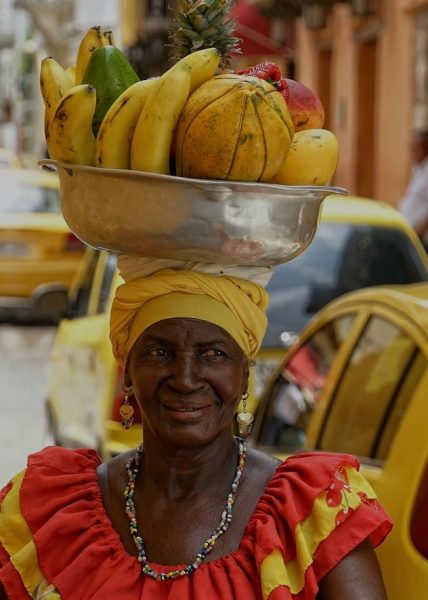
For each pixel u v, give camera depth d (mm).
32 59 61469
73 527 3072
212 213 2801
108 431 6688
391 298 5090
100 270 8461
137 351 3029
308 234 2955
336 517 2941
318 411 5426
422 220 11625
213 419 3010
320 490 2969
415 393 4508
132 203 2826
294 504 2969
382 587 2953
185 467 3045
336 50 24219
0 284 16484
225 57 3143
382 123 20891
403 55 19594
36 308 8906
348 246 8562
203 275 2969
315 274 8406
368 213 8812
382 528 2990
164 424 3002
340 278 8414
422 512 4109
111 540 3045
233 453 3119
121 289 3027
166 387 3002
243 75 2918
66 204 3002
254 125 2771
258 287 3025
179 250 2861
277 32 24781
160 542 3023
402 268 8539
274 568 2887
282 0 23859
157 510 3059
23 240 16469
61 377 8219
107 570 2992
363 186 22906
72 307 8867
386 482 4367
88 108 2898
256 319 3025
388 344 4957
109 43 3223
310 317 8148
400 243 8641
